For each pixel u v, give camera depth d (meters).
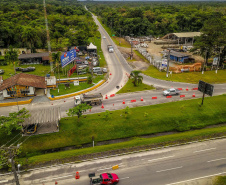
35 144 43.16
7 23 124.31
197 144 42.50
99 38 140.62
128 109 49.22
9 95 60.00
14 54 80.94
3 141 43.41
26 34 101.31
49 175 35.19
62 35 126.19
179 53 98.44
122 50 115.50
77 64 88.19
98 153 39.94
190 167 36.47
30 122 43.78
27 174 35.44
